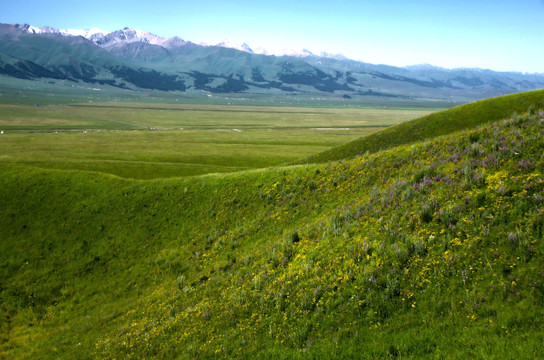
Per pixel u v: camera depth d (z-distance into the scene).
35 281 32.06
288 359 13.90
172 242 35.47
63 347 23.08
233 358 15.17
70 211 41.19
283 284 18.48
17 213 40.38
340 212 24.17
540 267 12.52
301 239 22.91
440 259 15.05
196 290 24.06
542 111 24.56
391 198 21.39
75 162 87.81
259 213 34.25
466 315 12.48
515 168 17.73
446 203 17.89
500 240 14.38
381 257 16.50
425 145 29.53
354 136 185.50
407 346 12.27
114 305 27.98
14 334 25.86
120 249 36.00
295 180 36.72
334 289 16.31
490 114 66.12
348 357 12.84
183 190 43.03
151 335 19.91
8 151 121.31
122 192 44.28
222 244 31.53
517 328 11.18
